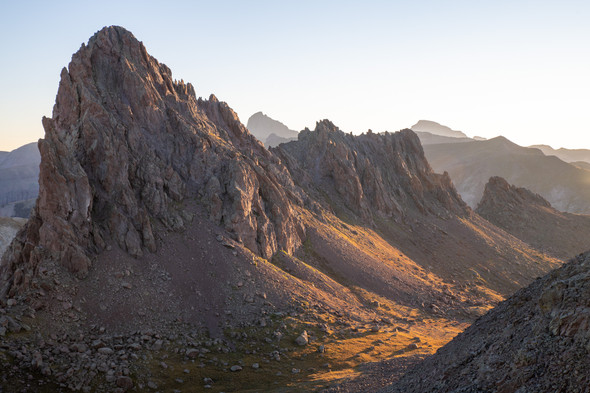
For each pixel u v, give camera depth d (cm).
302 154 18088
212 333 7056
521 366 2428
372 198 17075
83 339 5916
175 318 7038
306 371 6219
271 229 10475
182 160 10269
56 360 5266
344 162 17062
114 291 6875
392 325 8788
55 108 9212
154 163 9450
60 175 7138
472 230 18100
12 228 17325
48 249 6781
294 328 7544
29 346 5306
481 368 2705
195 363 6156
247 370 6175
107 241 7562
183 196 9675
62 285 6462
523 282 14900
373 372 5391
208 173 10375
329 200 15975
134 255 7688
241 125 14188
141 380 5447
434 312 10281
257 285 8444
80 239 7131
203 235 8988
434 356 3747
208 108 13625
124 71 10150
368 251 12938
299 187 14600
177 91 12538
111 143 8469
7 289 6347
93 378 5188
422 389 3180
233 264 8650
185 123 10931
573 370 2158
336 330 7856
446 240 16612
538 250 19500
